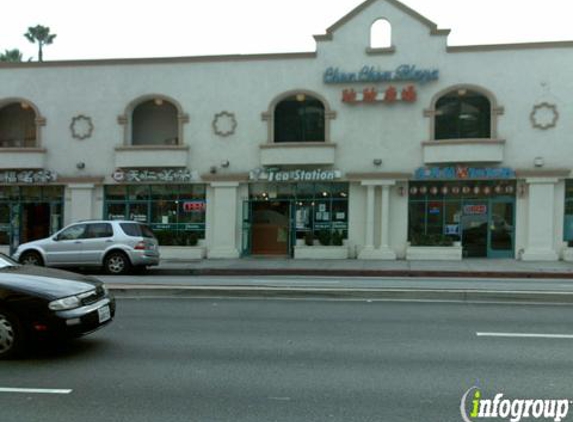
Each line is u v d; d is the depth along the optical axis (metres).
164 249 21.20
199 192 21.73
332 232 20.88
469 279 15.44
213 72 21.53
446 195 20.45
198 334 7.65
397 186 20.53
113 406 4.85
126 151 21.61
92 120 22.02
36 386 5.39
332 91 20.86
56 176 22.00
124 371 5.90
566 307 9.73
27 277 6.59
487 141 19.55
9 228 22.56
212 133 21.50
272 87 21.22
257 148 21.28
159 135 22.72
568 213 19.64
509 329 7.92
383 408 4.79
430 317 8.83
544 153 19.64
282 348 6.88
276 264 18.91
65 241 16.42
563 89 19.58
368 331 7.82
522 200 19.89
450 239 20.06
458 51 20.11
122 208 22.02
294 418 4.56
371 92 20.41
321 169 20.88
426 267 17.70
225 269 17.56
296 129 21.44
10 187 22.61
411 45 20.33
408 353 6.62
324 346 6.97
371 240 20.42
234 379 5.62
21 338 6.16
